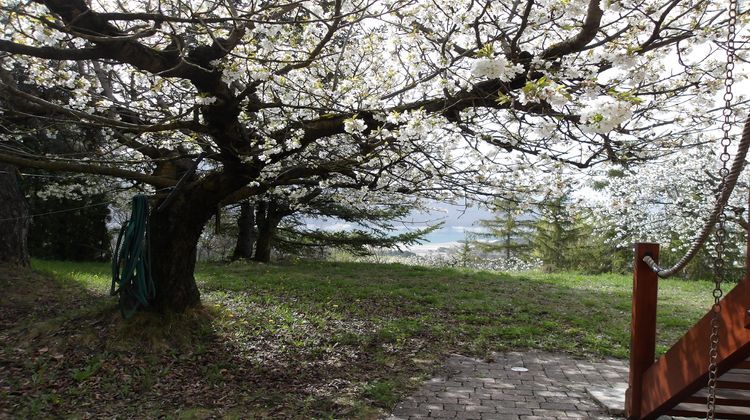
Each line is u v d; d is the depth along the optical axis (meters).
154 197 7.82
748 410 4.07
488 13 4.41
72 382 4.95
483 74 3.33
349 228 17.41
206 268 13.07
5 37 5.16
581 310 8.99
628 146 5.50
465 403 4.74
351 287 10.30
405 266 14.88
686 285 13.34
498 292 10.52
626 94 3.02
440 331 7.13
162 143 7.09
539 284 12.09
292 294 9.28
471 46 5.27
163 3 4.95
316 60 5.61
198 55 4.58
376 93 6.05
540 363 6.05
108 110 6.88
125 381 5.02
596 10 3.93
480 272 14.12
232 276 11.38
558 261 20.94
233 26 4.74
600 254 20.17
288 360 5.74
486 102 5.17
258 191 7.38
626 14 4.56
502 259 21.09
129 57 4.21
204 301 7.64
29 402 4.49
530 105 4.55
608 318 8.40
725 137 2.96
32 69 5.93
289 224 17.09
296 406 4.56
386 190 7.80
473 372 5.66
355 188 8.55
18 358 5.39
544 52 4.55
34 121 7.75
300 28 5.45
